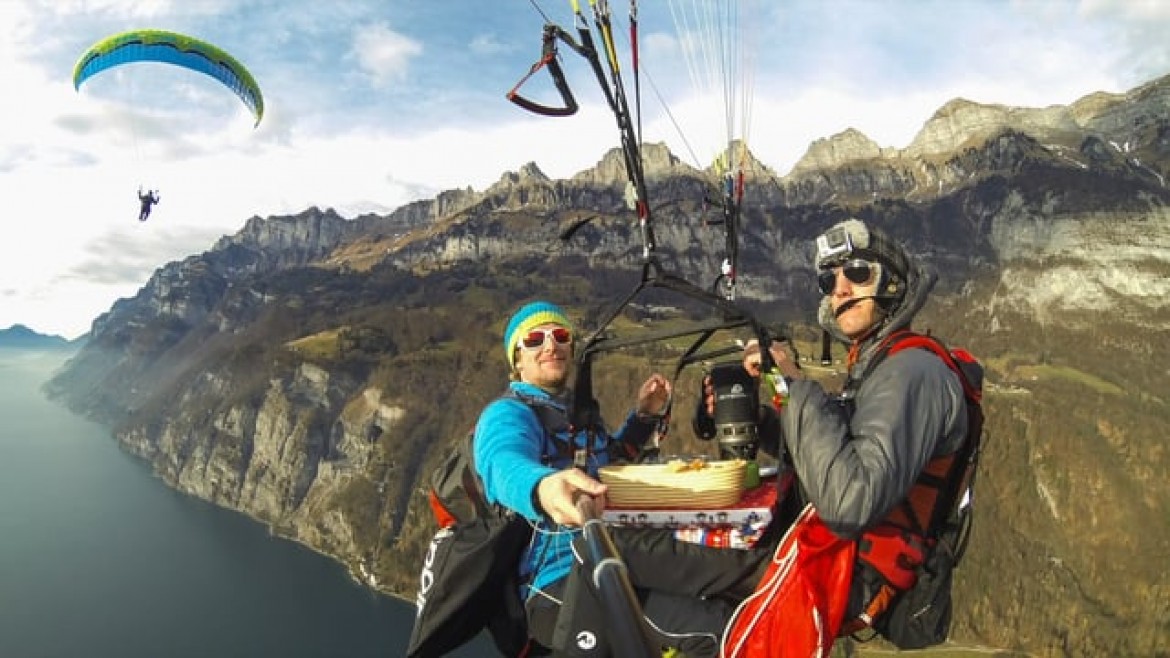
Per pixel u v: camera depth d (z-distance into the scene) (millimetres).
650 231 3197
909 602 2729
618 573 1630
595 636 2818
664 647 2918
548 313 3537
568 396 3512
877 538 2668
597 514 2055
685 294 3158
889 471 2443
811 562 2660
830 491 2469
